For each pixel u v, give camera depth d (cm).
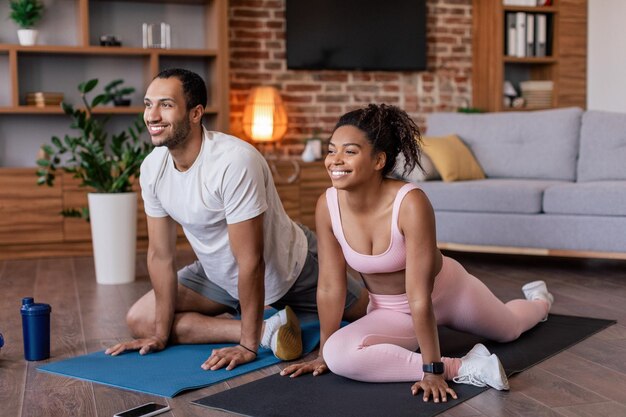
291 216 622
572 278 436
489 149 554
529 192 471
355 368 238
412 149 239
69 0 603
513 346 286
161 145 255
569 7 712
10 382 251
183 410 221
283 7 661
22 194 548
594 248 450
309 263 300
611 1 692
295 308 315
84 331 324
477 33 706
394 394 229
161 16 628
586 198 451
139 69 625
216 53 601
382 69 683
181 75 255
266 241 279
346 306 304
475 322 272
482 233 486
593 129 518
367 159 229
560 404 221
